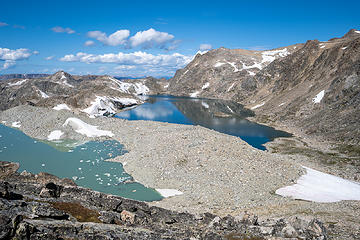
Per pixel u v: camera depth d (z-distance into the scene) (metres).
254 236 18.61
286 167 50.66
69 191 22.61
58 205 19.62
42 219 15.91
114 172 51.38
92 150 65.44
